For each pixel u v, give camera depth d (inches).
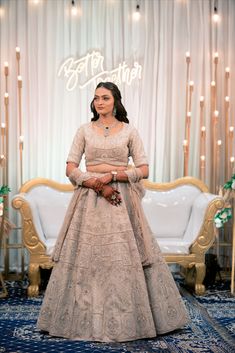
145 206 211.6
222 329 144.3
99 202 136.9
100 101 140.3
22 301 175.9
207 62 223.8
